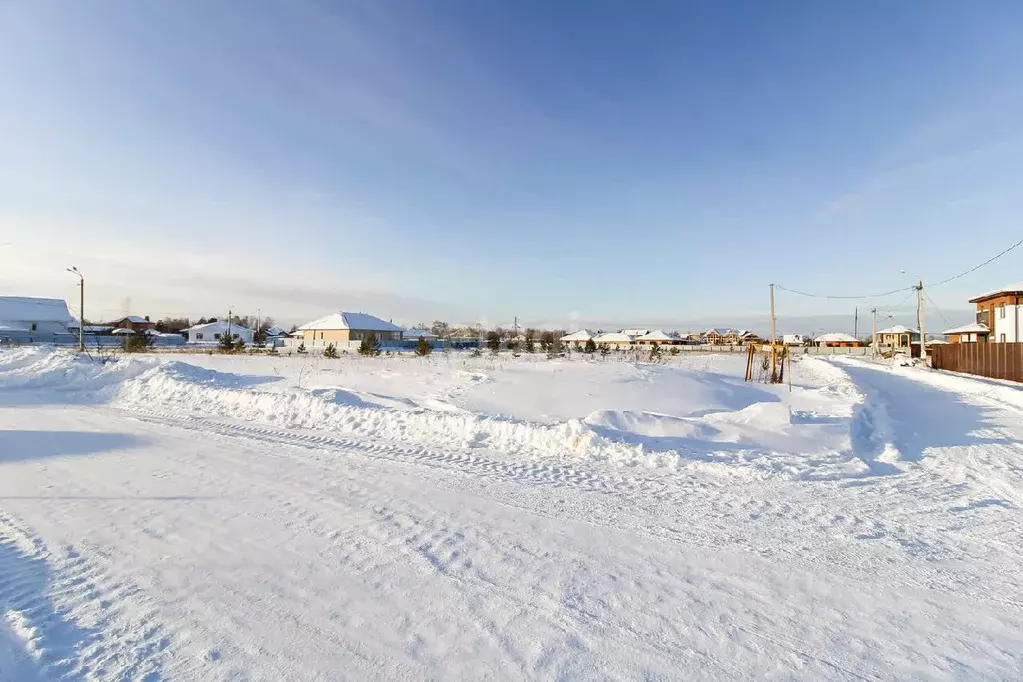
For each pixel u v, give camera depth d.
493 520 5.54
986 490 6.90
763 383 18.88
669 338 100.50
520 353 41.72
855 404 12.91
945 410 14.23
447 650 3.35
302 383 16.41
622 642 3.45
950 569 4.54
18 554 4.64
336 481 6.93
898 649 3.40
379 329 81.62
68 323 74.25
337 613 3.76
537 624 3.64
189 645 3.39
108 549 4.76
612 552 4.80
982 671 3.19
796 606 3.91
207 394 13.16
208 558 4.59
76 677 3.08
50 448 8.63
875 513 5.93
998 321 34.47
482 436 9.38
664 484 6.93
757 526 5.47
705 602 3.95
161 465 7.68
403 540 5.00
